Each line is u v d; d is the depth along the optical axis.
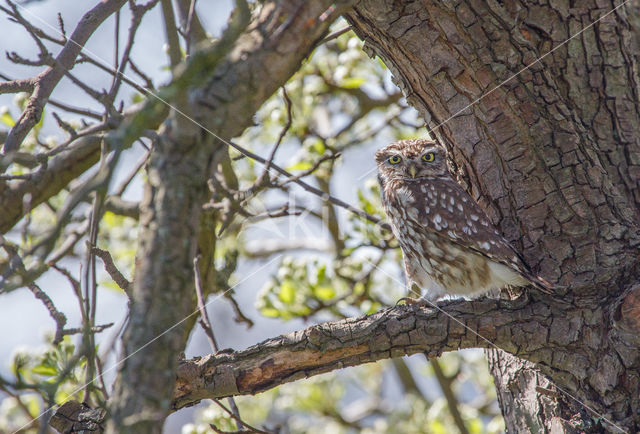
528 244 7.12
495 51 6.72
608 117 7.20
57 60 6.72
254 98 4.52
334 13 4.82
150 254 4.09
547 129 6.90
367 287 11.80
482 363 14.72
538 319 6.66
